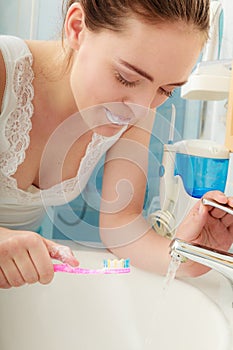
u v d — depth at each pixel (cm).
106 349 80
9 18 122
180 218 84
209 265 59
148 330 79
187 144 90
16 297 81
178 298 76
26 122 83
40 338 81
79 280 84
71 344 81
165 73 63
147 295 81
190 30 61
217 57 102
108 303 83
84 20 67
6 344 79
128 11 61
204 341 66
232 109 88
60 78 81
